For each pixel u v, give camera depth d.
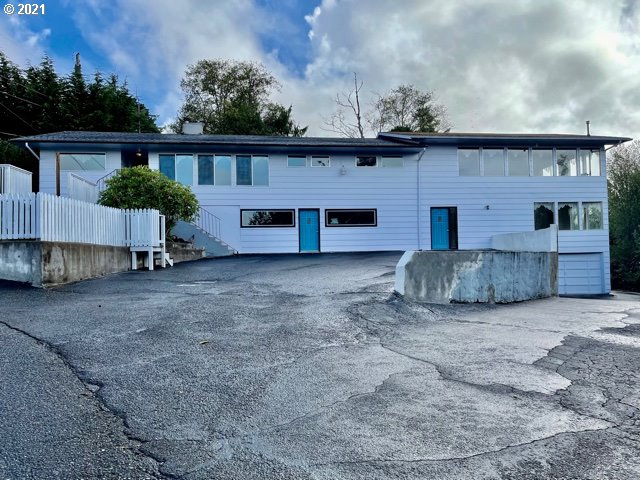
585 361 4.80
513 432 3.03
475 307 8.62
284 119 40.12
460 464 2.60
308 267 13.43
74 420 3.12
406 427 3.11
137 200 15.15
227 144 20.17
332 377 4.18
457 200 22.25
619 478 2.46
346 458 2.66
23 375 3.98
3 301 7.50
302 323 6.29
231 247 20.66
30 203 9.22
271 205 21.20
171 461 2.60
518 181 22.48
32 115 29.88
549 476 2.47
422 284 8.52
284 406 3.46
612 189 33.41
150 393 3.66
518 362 4.75
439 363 4.69
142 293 8.64
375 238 21.83
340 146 20.92
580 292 22.50
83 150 19.89
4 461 2.56
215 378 4.07
